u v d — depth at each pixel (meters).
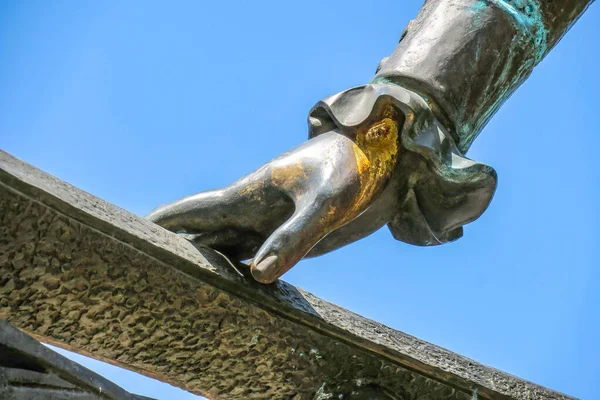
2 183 6.61
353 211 7.70
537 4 8.61
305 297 8.03
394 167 7.91
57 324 7.30
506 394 8.77
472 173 7.91
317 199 7.57
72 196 6.95
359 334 8.09
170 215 7.91
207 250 7.61
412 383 8.43
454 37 8.34
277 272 7.38
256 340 7.76
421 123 7.89
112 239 7.04
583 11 8.86
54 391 6.98
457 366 8.65
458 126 8.29
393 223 8.34
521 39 8.52
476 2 8.46
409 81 8.18
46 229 6.84
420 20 8.65
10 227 6.73
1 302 7.05
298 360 7.99
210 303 7.47
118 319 7.36
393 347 8.25
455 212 8.13
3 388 6.66
